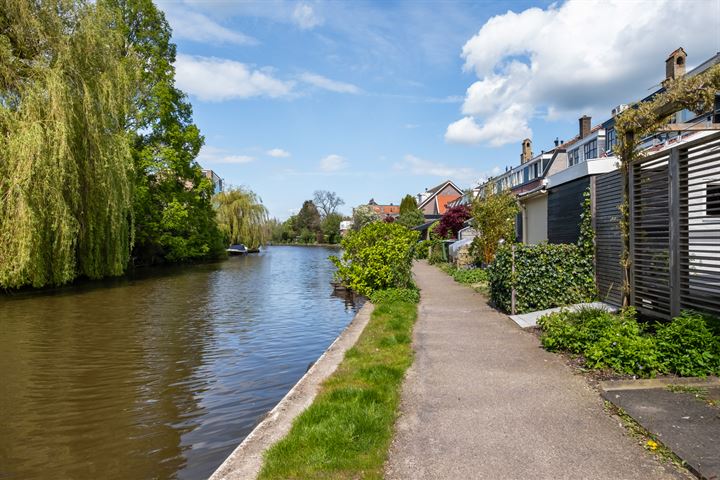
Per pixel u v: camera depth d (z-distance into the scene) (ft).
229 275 91.76
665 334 18.28
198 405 21.63
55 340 34.73
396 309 36.19
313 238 345.92
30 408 21.43
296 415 15.30
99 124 61.62
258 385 24.40
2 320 42.73
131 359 29.50
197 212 120.26
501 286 35.14
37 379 25.62
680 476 10.48
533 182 125.18
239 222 187.01
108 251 65.62
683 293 20.99
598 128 98.02
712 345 16.90
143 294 60.85
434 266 92.12
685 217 20.52
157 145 99.96
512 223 60.23
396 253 47.78
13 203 50.47
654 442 11.95
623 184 25.61
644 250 24.09
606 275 29.58
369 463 11.56
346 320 42.60
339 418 14.15
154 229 99.19
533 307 31.89
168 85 102.01
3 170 50.90
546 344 21.95
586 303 29.53
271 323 41.24
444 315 33.83
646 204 23.91
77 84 60.64
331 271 103.65
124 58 78.79
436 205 227.81
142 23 98.78
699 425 12.66
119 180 64.75
